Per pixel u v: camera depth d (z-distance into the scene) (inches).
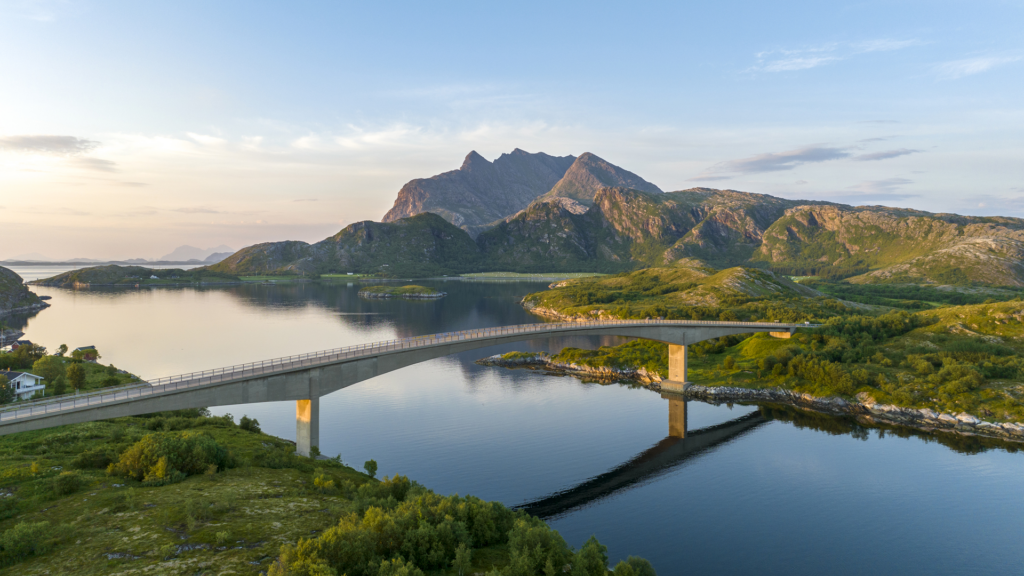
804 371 5221.5
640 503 3048.7
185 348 7421.3
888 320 6314.0
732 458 3693.4
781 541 2650.1
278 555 1641.2
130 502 1921.8
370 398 5162.4
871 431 4180.6
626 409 4813.0
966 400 4311.0
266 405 4940.9
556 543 1766.7
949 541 2630.4
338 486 2447.1
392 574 1467.8
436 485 3235.7
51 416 2283.5
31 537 1614.2
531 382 5821.9
